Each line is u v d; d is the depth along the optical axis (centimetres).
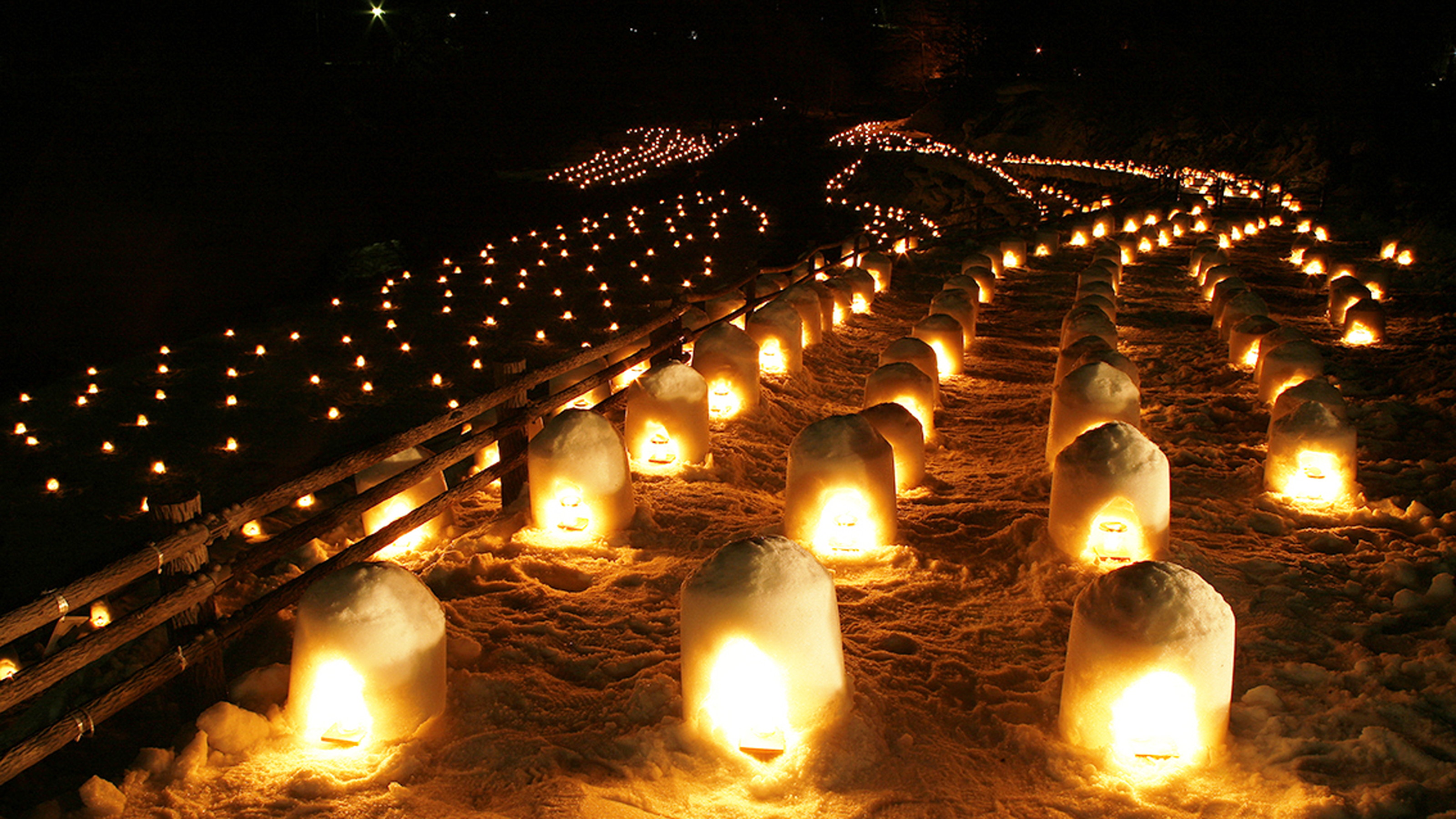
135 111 2212
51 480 1081
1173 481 843
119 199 2144
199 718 450
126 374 1488
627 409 881
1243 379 1202
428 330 1775
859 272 1739
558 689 503
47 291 1944
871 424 808
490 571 652
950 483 864
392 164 2958
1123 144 4309
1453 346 1293
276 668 514
